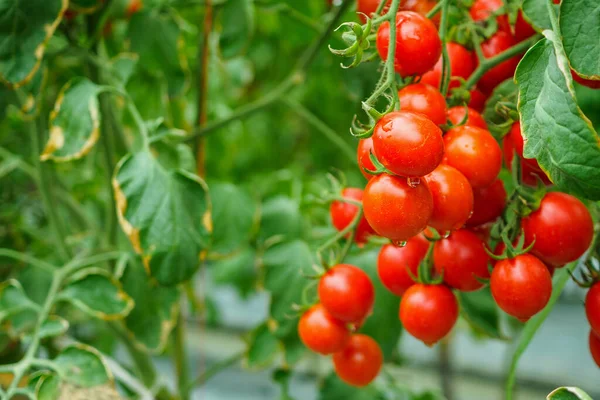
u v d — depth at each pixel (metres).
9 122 0.98
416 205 0.56
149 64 0.81
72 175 1.19
